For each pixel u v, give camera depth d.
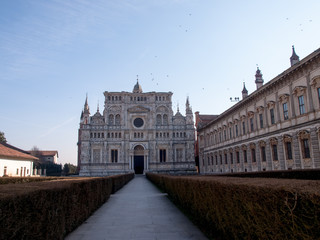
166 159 101.44
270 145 43.97
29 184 12.05
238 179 12.30
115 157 100.00
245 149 53.84
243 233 9.22
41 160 143.75
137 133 102.31
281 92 40.66
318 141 32.56
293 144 37.44
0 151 55.94
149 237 12.86
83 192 16.45
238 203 9.48
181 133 104.44
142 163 108.88
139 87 121.94
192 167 100.94
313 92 33.41
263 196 7.71
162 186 36.69
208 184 13.02
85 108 104.06
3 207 6.88
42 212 9.17
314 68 33.06
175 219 17.02
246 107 53.19
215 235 12.22
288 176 25.34
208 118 93.06
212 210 12.42
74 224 14.30
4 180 34.50
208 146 80.81
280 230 6.95
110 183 30.80
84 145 98.31
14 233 7.33
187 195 18.25
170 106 105.62
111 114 102.81
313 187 6.83
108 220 16.89
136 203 24.75
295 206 6.41
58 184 12.78
